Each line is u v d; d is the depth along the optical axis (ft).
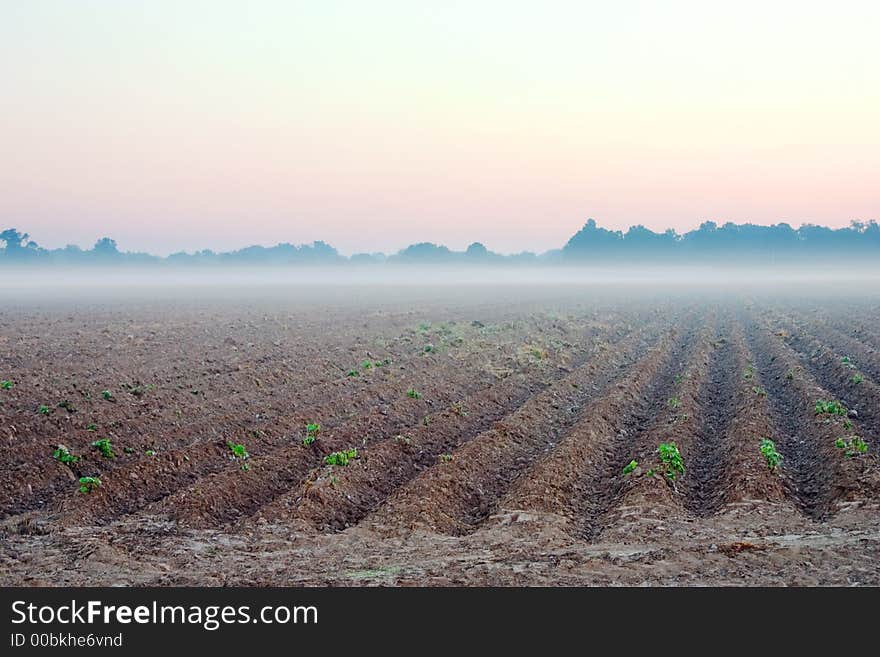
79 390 74.69
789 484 51.70
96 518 46.98
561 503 49.34
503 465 58.95
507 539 42.96
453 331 139.54
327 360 100.32
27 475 51.11
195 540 42.88
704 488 53.16
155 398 73.72
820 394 75.15
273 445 63.87
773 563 37.37
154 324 153.89
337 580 36.63
